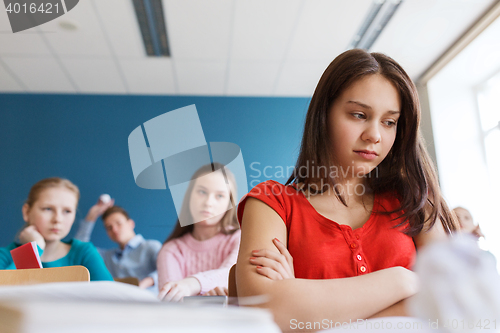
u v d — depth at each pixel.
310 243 0.61
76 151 3.70
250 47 3.04
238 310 0.20
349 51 0.65
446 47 3.12
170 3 2.51
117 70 3.39
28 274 0.94
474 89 3.54
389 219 0.64
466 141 3.47
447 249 0.22
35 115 3.75
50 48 3.02
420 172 0.67
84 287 0.21
